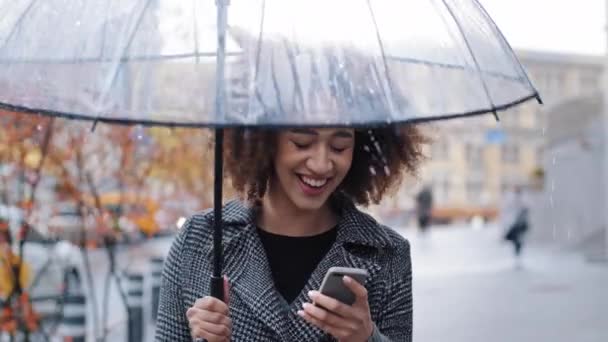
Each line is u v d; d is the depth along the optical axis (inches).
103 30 90.6
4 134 256.7
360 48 88.5
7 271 267.3
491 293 607.2
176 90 85.5
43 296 326.3
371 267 109.0
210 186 415.8
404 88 88.0
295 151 101.7
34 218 279.1
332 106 84.3
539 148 2726.4
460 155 2709.2
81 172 293.3
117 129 305.3
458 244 1187.9
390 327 109.1
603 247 960.3
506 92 94.5
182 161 370.3
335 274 94.9
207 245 111.4
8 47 94.3
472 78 91.7
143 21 89.3
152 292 441.1
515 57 100.8
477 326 465.4
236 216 111.3
